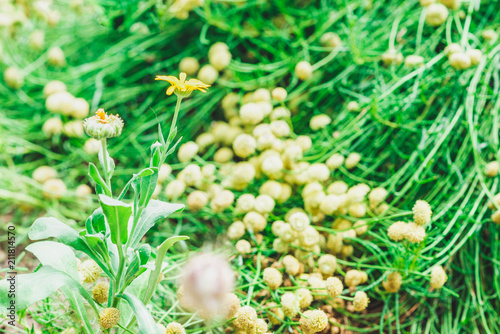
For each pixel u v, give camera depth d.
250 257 0.52
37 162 0.62
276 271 0.49
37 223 0.42
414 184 0.56
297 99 0.61
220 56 0.58
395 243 0.52
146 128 0.62
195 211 0.55
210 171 0.56
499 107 0.57
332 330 0.50
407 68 0.60
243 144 0.55
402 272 0.50
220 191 0.55
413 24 0.62
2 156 0.61
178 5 0.59
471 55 0.54
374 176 0.58
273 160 0.54
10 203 0.60
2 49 0.61
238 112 0.62
